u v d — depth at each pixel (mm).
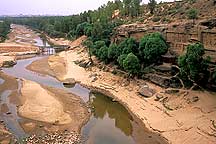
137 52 93875
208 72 68875
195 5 113688
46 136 58062
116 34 116812
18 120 65438
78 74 108938
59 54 153500
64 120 65875
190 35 79375
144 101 75125
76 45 160500
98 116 70688
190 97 68125
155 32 89938
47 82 101375
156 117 65875
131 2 153000
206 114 60312
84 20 199500
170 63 82938
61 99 81125
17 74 112062
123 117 70250
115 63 103062
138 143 56156
